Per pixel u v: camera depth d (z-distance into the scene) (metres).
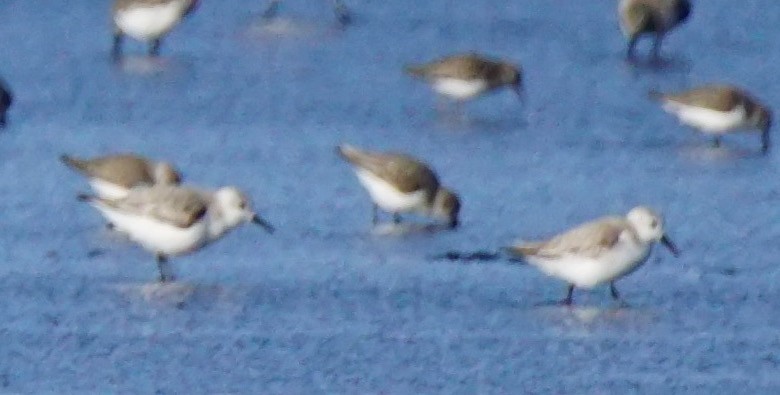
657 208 23.64
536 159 26.12
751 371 17.73
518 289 19.73
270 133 27.17
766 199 24.16
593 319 18.91
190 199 18.77
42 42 32.56
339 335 18.39
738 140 27.48
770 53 33.25
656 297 19.58
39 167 24.91
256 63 31.59
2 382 17.27
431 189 22.20
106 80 30.17
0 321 18.67
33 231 21.72
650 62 32.56
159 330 18.50
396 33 33.94
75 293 19.44
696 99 26.69
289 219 22.53
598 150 26.67
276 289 19.67
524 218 23.03
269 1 35.69
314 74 31.03
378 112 28.67
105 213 19.03
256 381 17.34
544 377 17.55
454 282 19.98
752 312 19.22
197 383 17.27
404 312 19.05
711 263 20.95
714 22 35.06
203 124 27.72
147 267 20.30
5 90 26.73
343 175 24.77
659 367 17.81
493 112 28.92
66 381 17.27
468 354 17.98
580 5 36.09
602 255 18.23
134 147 26.25
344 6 34.72
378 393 17.08
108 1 34.94
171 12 31.16
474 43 33.41
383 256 20.98
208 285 19.73
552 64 32.34
